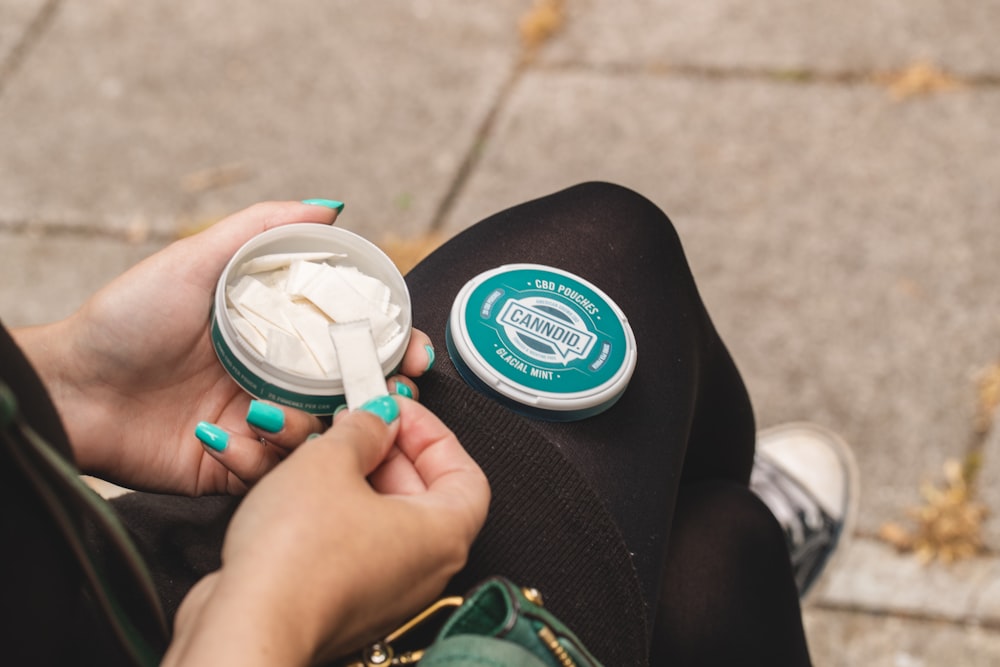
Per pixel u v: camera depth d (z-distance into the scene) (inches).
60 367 27.7
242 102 49.4
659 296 29.8
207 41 52.1
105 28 52.9
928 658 37.0
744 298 41.9
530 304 28.4
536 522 26.6
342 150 47.4
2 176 47.2
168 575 26.8
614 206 30.4
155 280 27.5
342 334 25.8
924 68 48.1
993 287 41.6
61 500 22.5
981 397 39.9
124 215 45.9
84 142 48.3
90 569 22.8
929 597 37.6
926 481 38.9
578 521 26.7
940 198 44.1
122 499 28.5
